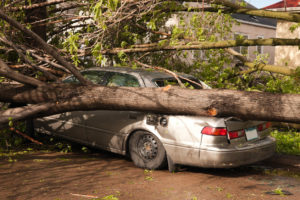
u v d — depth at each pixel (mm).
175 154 4777
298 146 6234
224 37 7340
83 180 4578
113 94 4938
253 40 5316
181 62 7996
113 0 4062
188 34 5949
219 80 6906
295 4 12703
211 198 3959
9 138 6594
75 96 5137
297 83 6578
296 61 11961
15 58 7074
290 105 3869
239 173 5051
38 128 6766
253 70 6562
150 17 6289
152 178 4695
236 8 5582
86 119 5840
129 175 4832
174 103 4551
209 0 5586
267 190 4289
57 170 5055
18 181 4492
